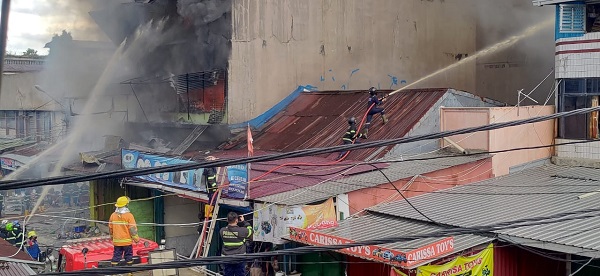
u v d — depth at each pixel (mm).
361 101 18422
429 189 14188
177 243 17828
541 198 12969
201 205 16656
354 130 15492
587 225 10930
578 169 15867
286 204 11203
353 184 12836
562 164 16578
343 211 12242
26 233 15805
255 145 17766
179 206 17969
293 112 19391
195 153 17875
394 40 22891
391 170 14219
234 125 18688
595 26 16062
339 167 14352
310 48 20578
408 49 23328
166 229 17594
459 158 15359
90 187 20156
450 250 10164
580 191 13297
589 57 15758
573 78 16219
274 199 11734
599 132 15898
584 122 16203
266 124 19141
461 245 10500
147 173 4316
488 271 10930
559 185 14062
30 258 11812
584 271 12523
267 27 19516
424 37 23828
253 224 11930
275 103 19844
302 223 11312
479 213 12008
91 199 20078
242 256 4852
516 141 15984
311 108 19266
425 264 9781
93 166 19969
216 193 12367
